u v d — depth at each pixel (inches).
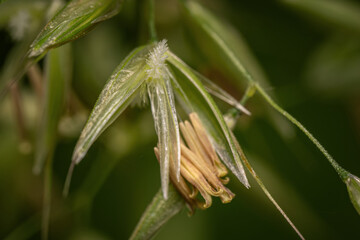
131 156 3.0
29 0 2.7
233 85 2.7
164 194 2.1
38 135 2.6
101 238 3.0
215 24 2.8
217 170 2.2
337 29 3.2
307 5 3.1
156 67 2.2
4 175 3.0
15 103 2.8
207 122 2.3
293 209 3.0
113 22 3.0
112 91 2.2
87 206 3.0
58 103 2.6
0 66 2.9
